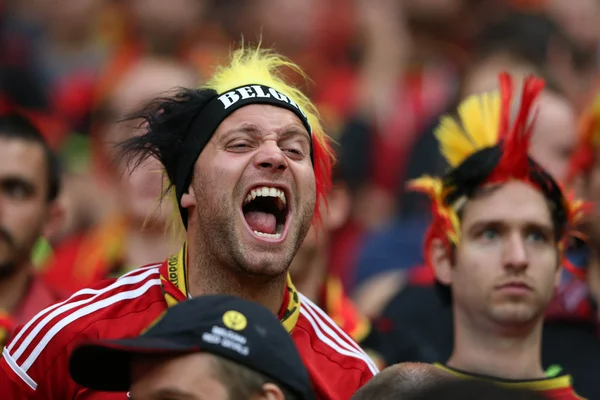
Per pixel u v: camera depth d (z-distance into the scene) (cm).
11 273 1538
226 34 2725
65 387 1177
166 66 2205
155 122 1239
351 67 2659
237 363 928
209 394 920
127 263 1772
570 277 1625
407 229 2145
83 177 2230
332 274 2112
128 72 2408
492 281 1341
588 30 2620
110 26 2739
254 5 2745
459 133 1423
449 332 1662
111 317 1196
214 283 1195
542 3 2661
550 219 1352
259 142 1189
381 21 2705
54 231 1611
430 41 2667
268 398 926
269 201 1209
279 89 1252
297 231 1198
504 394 789
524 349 1352
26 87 2439
